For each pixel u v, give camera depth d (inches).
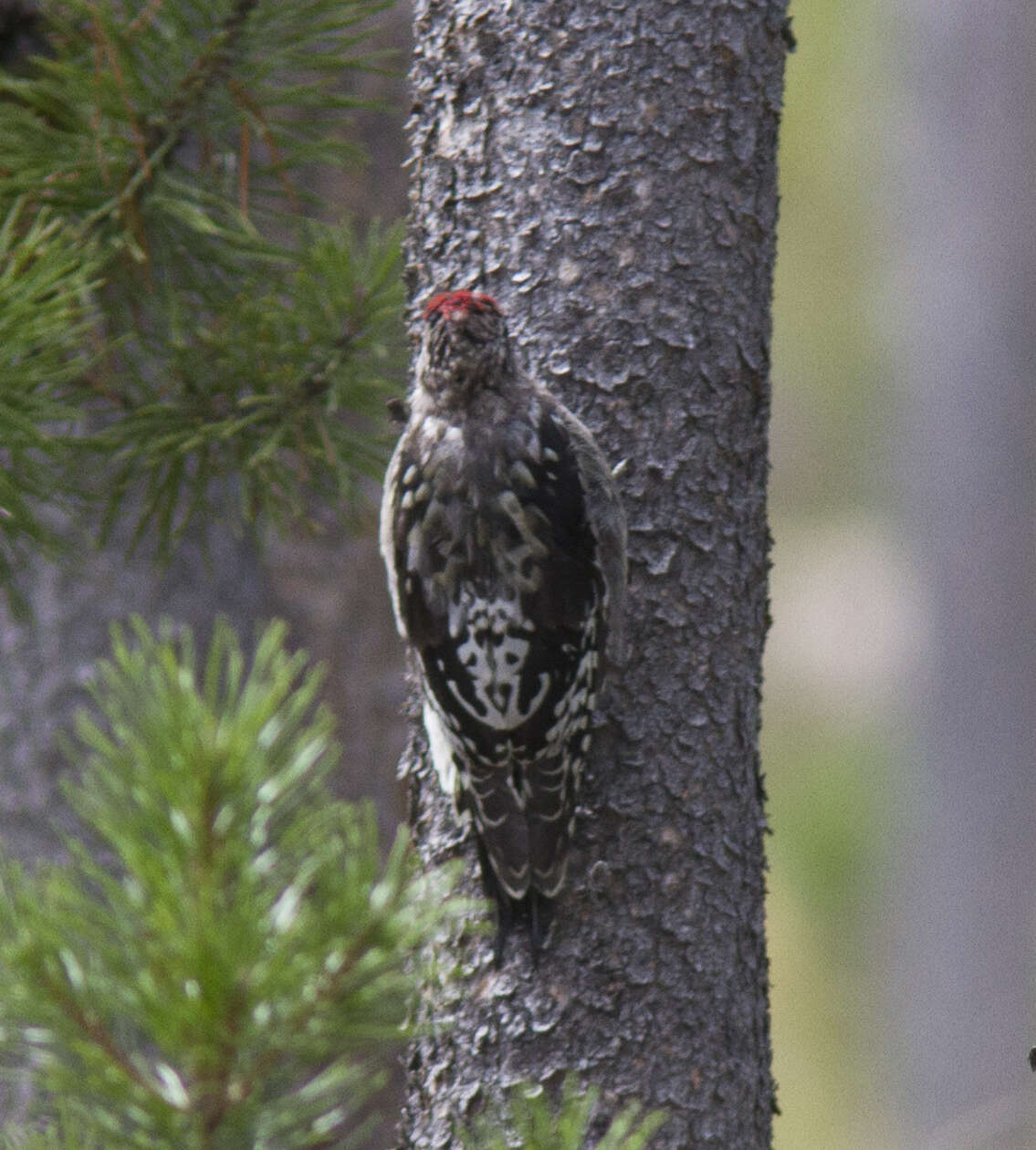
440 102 288.7
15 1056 170.2
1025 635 994.7
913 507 1046.4
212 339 335.0
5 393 281.4
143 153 322.0
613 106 277.9
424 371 285.0
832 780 1143.0
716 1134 261.1
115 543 452.8
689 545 273.7
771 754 1283.2
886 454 1190.9
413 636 277.4
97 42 326.3
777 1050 1084.5
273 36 330.6
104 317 325.1
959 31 1029.2
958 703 1008.2
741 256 281.9
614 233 277.1
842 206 1248.8
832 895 1091.9
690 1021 261.9
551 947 261.7
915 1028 1029.8
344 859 156.4
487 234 283.6
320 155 343.3
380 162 522.6
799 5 1232.2
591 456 273.0
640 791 266.8
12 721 447.8
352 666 500.7
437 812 284.7
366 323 335.9
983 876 997.2
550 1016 260.1
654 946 262.5
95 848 437.4
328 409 327.6
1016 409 1005.2
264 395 335.9
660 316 275.9
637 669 270.2
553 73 279.6
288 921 152.5
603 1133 255.6
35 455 345.4
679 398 275.6
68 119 335.6
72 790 152.4
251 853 149.0
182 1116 151.3
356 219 515.8
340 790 496.4
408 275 298.5
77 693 447.2
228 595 470.0
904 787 1050.1
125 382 348.5
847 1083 1058.7
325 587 495.5
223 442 350.3
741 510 279.7
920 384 1048.2
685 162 277.9
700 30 279.3
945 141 1037.2
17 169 324.2
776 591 1311.5
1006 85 1017.5
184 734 144.9
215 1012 146.1
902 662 1065.5
